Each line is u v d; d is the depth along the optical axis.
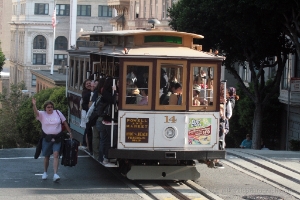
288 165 17.09
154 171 14.30
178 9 33.50
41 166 16.80
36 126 50.47
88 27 100.25
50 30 101.44
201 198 13.17
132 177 14.23
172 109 13.93
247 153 19.69
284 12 26.02
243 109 35.38
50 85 65.50
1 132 54.12
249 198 13.24
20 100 56.12
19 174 15.58
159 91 13.86
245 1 26.19
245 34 29.95
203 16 30.88
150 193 13.55
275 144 36.47
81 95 17.80
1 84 110.94
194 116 14.03
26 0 100.81
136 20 56.03
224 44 31.94
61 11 101.50
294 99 32.16
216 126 14.18
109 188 14.04
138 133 13.86
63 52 102.44
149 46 14.70
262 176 15.84
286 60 32.41
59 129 14.71
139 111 13.83
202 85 14.09
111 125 13.93
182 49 14.62
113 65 14.65
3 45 123.00
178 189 14.04
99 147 14.76
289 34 28.36
